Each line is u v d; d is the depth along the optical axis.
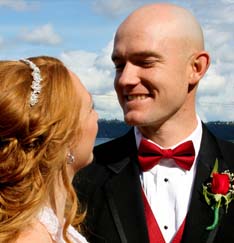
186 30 1.33
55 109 0.94
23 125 0.92
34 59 1.00
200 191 1.36
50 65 0.98
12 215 0.91
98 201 1.39
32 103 0.93
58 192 1.00
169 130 1.37
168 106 1.32
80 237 1.08
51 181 0.96
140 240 1.34
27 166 0.93
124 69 1.32
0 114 0.92
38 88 0.94
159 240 1.34
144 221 1.35
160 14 1.32
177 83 1.32
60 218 1.02
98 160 1.45
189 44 1.33
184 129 1.38
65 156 0.98
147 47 1.29
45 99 0.94
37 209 0.92
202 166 1.38
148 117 1.32
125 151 1.43
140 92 1.32
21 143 0.93
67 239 0.99
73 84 0.98
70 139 0.98
